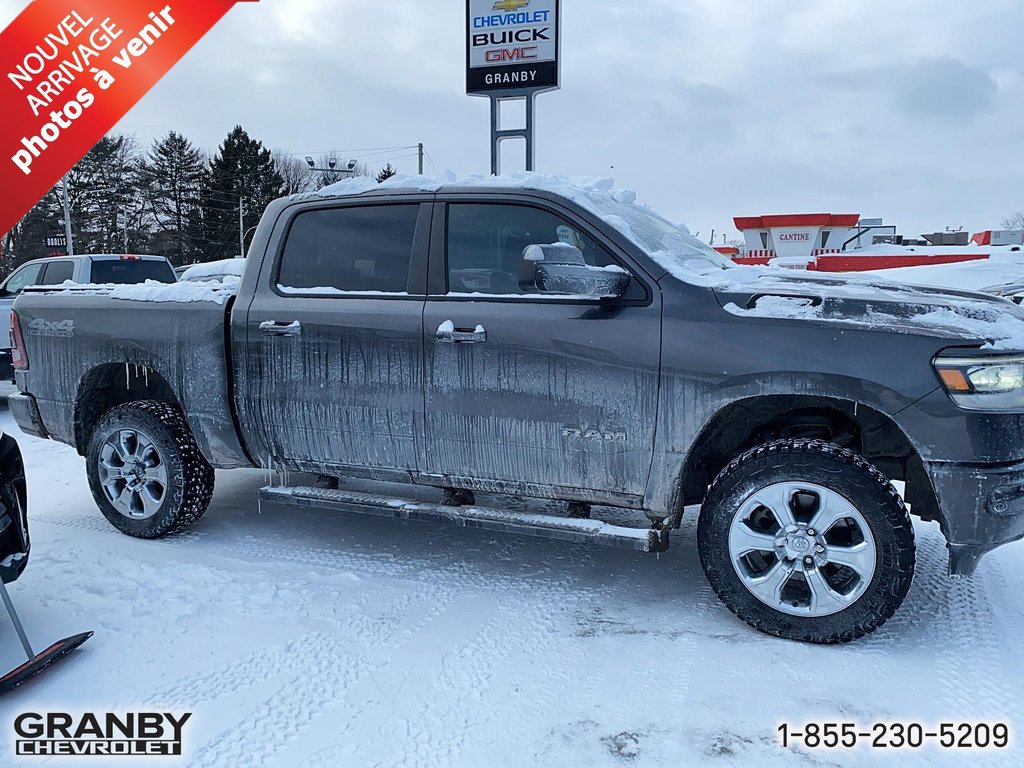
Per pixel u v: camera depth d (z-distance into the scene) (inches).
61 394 179.0
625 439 128.7
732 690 109.3
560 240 135.9
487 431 137.6
